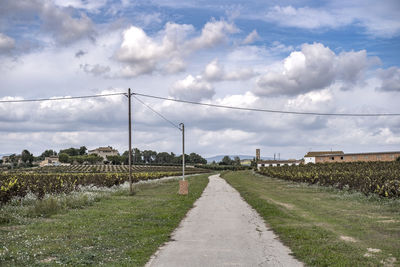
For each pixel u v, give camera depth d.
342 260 8.55
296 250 9.82
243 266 8.30
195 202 24.64
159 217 16.36
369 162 74.56
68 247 10.02
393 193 22.14
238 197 28.73
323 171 48.56
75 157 193.88
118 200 24.41
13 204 20.22
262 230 13.37
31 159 190.00
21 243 10.31
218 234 12.58
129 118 31.19
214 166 157.75
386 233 12.06
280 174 58.16
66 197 21.78
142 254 9.45
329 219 15.51
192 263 8.57
